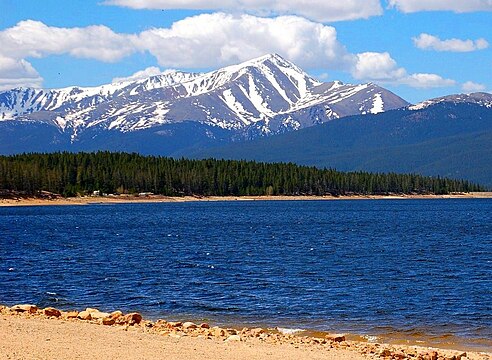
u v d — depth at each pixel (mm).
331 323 40781
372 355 29172
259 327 39125
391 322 41188
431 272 65062
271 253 84250
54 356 23859
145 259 76125
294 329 38531
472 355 31672
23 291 52375
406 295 51000
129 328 31703
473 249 90438
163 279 59219
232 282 57500
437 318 42438
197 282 57375
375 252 85938
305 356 27500
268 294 51062
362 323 40875
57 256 79312
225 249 89625
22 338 26750
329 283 57250
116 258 77250
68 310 44344
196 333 31875
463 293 52094
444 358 29938
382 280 59312
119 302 47469
